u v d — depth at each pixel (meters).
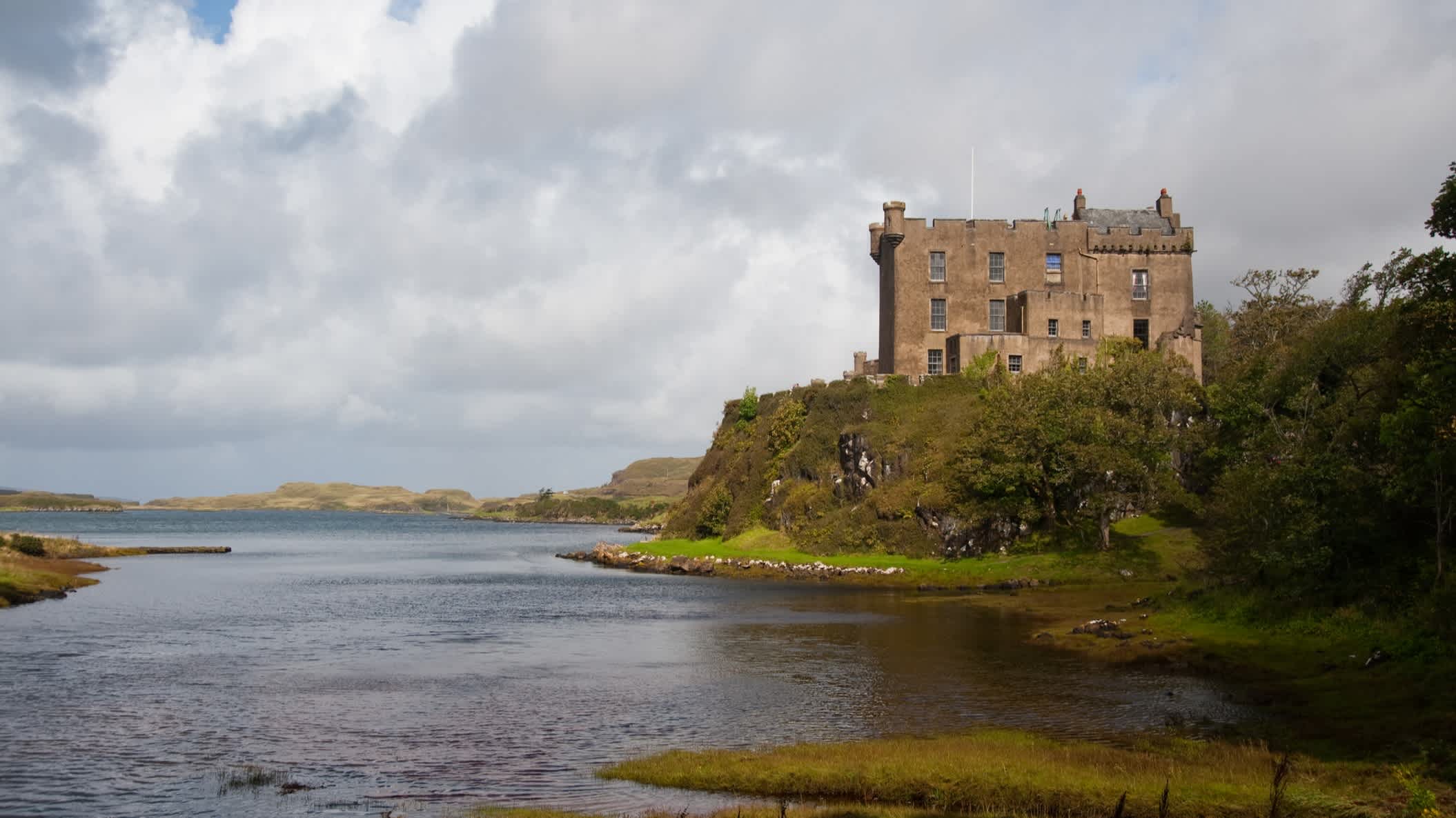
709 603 67.88
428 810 24.06
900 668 41.81
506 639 52.03
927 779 24.81
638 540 198.62
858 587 76.69
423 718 33.78
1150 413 81.56
